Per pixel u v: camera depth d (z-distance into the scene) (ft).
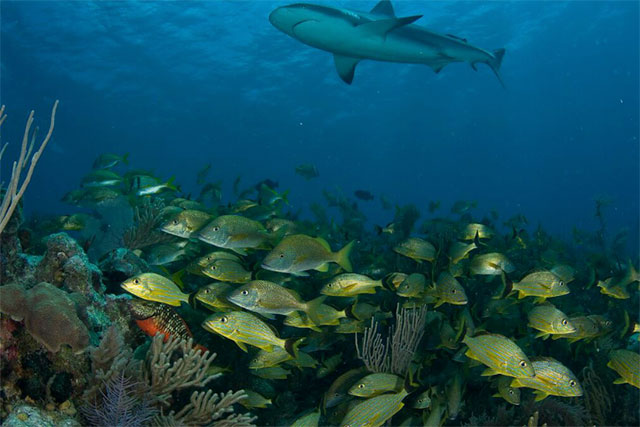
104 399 10.82
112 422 10.68
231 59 143.74
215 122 187.93
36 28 117.39
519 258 32.09
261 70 151.53
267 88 164.35
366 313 18.16
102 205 25.22
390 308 20.54
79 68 140.56
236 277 16.56
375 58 36.14
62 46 127.24
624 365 14.94
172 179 27.30
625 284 22.44
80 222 24.45
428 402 13.98
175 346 11.78
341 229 34.12
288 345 12.76
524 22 144.15
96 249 23.24
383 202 58.39
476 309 19.26
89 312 13.41
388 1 35.99
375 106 186.19
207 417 11.66
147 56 137.69
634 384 14.65
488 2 126.82
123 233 24.59
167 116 179.52
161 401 11.50
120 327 14.44
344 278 17.24
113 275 17.88
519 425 16.90
